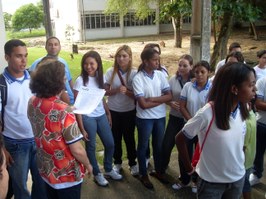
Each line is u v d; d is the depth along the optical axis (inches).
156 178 159.5
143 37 1227.9
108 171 157.2
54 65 87.4
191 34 219.9
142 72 143.7
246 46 783.1
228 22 347.9
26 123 114.0
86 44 1031.6
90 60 139.7
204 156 89.0
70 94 157.6
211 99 85.7
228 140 84.1
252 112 107.7
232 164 86.9
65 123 86.6
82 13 1190.3
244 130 88.0
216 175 88.1
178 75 151.5
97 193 147.5
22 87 112.5
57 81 87.0
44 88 86.3
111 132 152.4
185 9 309.9
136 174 161.9
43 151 90.4
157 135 149.9
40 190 121.8
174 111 148.9
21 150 115.0
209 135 85.5
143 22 1306.6
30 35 1403.8
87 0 1191.6
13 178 115.0
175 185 149.9
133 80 143.9
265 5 403.5
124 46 152.6
